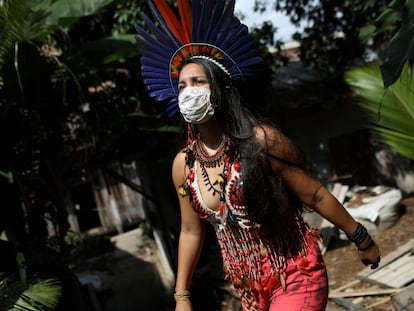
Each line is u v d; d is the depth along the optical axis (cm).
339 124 1009
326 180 1016
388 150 1004
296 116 1010
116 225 1565
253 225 197
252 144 190
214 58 206
